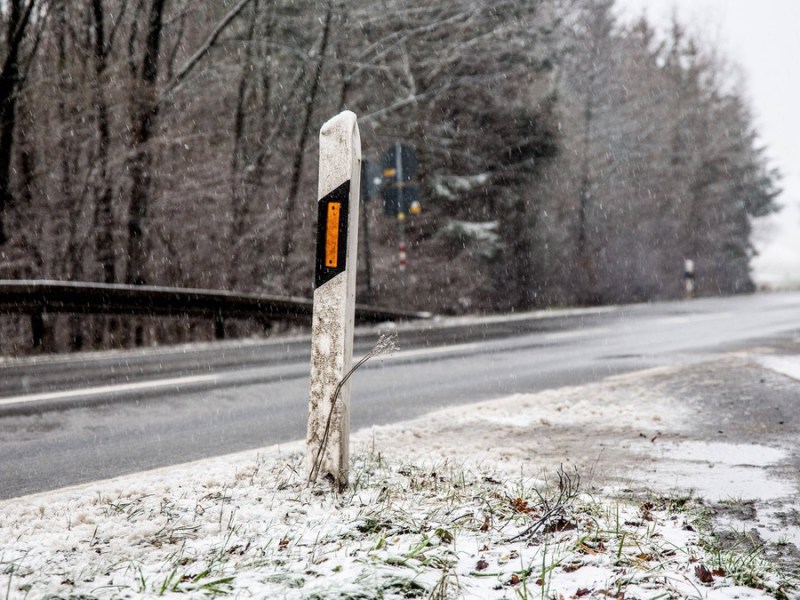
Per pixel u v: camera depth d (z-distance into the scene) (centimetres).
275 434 621
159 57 2000
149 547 300
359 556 270
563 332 1569
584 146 3081
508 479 421
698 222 3891
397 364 1073
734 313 2066
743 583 262
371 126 2291
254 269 2142
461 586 243
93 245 1936
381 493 369
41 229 1855
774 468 453
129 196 1855
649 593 243
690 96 3825
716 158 3894
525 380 923
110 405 747
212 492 383
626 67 3384
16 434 617
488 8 2297
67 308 1139
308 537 302
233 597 230
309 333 1577
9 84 1650
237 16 1973
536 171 2703
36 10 1727
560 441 542
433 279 2578
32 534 329
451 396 811
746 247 4369
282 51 2061
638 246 3431
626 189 3375
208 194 1931
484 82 2412
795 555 309
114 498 391
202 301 1338
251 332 2095
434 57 2320
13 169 1848
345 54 2166
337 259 383
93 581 254
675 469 455
